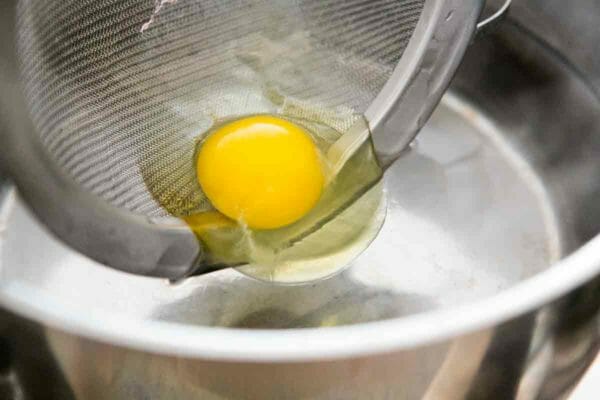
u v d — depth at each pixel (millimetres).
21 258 346
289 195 326
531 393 296
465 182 387
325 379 254
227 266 330
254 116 336
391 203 377
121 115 315
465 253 365
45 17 286
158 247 309
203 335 242
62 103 296
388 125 337
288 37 348
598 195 374
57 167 285
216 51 336
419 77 331
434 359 255
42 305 247
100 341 244
